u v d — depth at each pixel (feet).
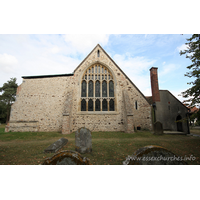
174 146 24.56
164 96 48.88
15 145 25.40
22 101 47.29
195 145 25.25
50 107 46.62
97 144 25.98
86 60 49.52
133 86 48.55
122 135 37.37
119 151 21.04
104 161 16.55
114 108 47.60
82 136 21.09
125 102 43.70
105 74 49.93
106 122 45.14
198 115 26.58
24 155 18.84
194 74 27.78
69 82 48.06
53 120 45.62
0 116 101.71
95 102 47.60
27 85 48.55
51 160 10.66
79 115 45.27
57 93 47.60
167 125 46.73
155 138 33.65
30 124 45.03
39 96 47.57
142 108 46.96
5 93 105.60
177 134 39.60
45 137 35.58
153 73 50.24
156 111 47.32
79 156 10.60
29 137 35.50
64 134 39.29
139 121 46.06
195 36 29.53
